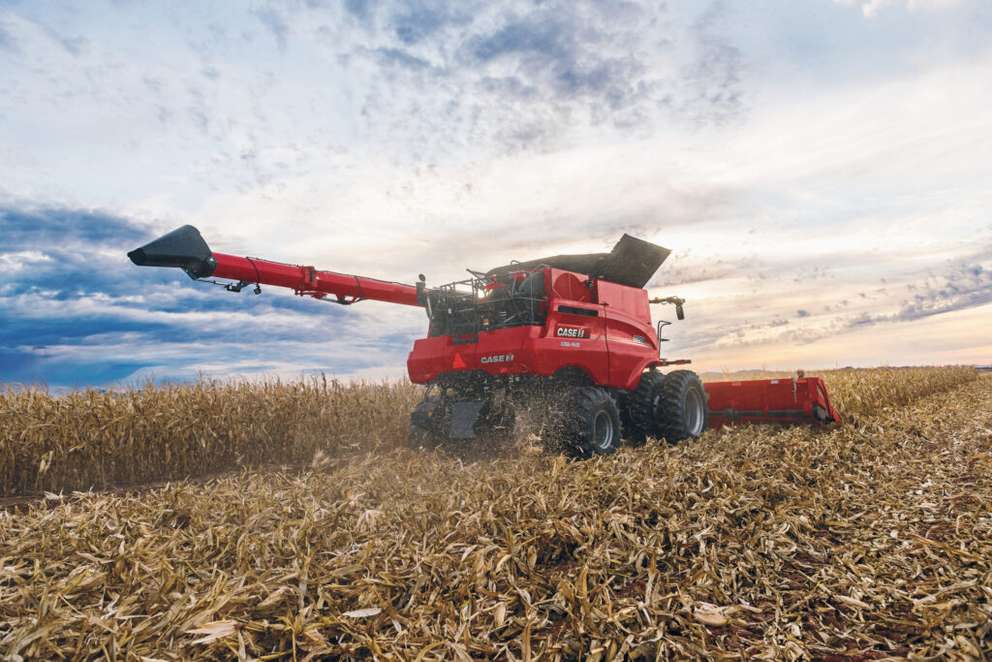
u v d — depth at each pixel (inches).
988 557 155.4
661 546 161.5
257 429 354.6
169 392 343.6
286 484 230.8
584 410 282.8
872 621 127.3
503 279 312.3
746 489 219.3
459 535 160.2
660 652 109.3
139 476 319.3
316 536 161.0
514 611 129.7
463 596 129.1
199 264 252.7
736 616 129.0
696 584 139.9
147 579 131.9
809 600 137.4
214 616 115.1
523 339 282.5
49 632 103.9
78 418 309.0
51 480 299.1
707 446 303.3
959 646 111.7
